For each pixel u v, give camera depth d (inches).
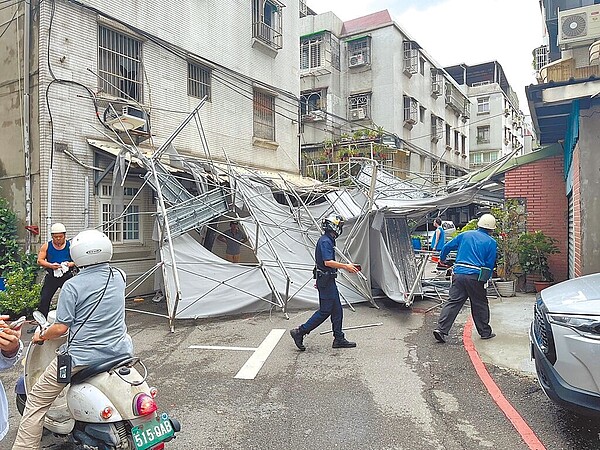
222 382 213.0
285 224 408.5
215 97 519.8
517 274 417.1
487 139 1541.6
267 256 371.9
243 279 357.1
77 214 378.9
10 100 379.2
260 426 167.5
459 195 350.3
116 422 126.6
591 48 294.5
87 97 389.1
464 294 267.6
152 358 250.2
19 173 372.5
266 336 291.9
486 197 513.7
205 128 506.0
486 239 266.7
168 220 347.3
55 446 153.9
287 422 170.4
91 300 128.5
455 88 1331.2
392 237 408.5
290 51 647.8
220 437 159.5
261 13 588.1
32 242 363.6
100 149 382.0
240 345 273.0
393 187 458.9
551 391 148.5
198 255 355.3
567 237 408.5
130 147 388.2
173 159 404.5
